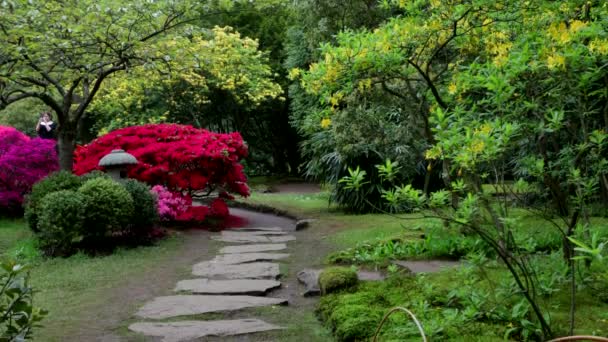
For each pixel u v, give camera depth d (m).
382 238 6.34
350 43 4.45
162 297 4.75
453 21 4.53
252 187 15.81
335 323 3.82
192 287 5.05
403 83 6.98
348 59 4.38
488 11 4.43
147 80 11.12
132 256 6.57
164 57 8.70
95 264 6.12
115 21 7.94
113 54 8.59
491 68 3.45
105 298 4.80
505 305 3.61
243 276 5.50
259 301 4.62
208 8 9.55
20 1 7.45
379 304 4.09
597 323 3.32
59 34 8.05
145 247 7.09
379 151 9.30
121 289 5.11
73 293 4.97
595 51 3.16
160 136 9.73
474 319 3.37
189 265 6.15
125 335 3.81
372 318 3.70
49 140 10.33
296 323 4.10
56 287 5.18
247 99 17.97
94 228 6.76
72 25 7.58
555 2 4.00
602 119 5.01
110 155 8.67
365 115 8.71
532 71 3.40
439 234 6.13
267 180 18.86
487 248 5.00
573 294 3.04
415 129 7.80
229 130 21.12
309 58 14.50
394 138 8.59
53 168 10.12
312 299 4.75
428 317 3.56
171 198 8.79
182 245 7.42
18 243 7.31
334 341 3.69
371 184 9.78
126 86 15.50
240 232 8.53
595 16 3.91
